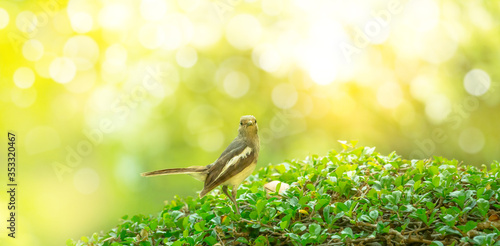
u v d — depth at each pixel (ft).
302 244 15.81
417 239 15.62
